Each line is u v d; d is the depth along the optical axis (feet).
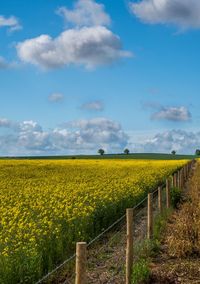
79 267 25.91
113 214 57.98
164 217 62.08
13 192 70.54
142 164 184.85
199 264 41.83
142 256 44.19
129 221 36.68
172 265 41.45
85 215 48.57
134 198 71.61
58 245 40.16
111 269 40.47
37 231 38.96
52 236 40.40
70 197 60.03
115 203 60.08
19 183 89.25
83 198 59.82
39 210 50.52
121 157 412.98
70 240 42.93
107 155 457.27
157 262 42.75
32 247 36.17
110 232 54.90
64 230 44.29
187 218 51.90
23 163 168.86
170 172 139.33
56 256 39.60
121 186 77.10
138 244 47.52
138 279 36.19
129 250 36.35
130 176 106.42
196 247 45.37
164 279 36.96
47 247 38.73
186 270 40.11
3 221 43.70
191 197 79.66
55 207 51.55
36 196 63.67
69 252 42.19
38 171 129.08
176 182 103.91
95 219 52.70
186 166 159.43
